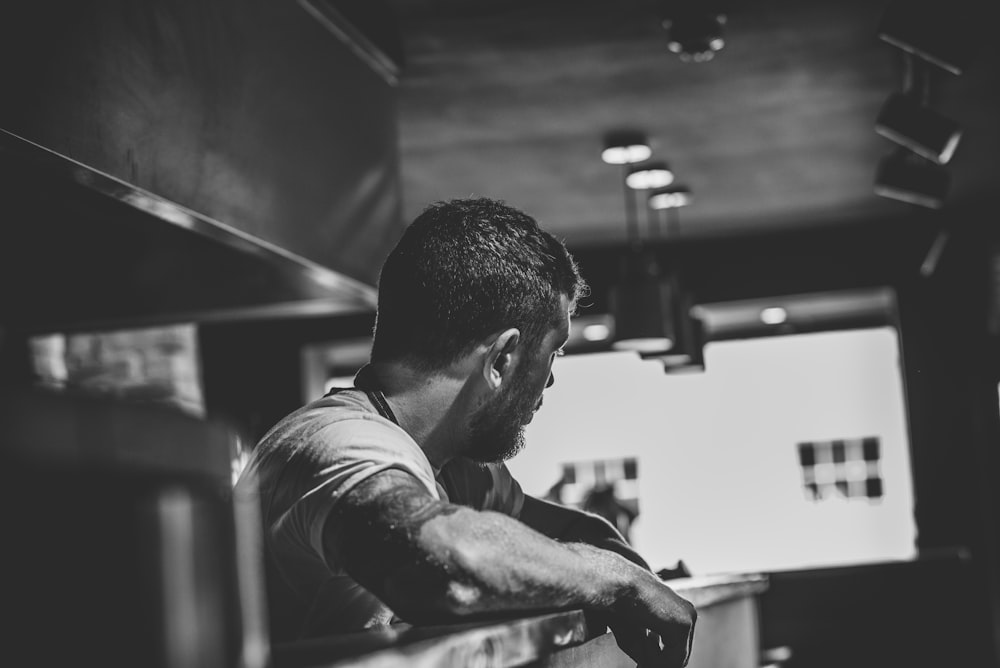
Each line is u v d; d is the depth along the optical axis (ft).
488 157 16.56
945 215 21.61
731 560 26.48
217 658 1.45
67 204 8.95
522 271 4.24
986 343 21.47
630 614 3.77
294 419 4.01
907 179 14.73
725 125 15.64
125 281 10.83
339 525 3.40
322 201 9.87
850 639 14.34
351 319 23.76
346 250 10.39
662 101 14.56
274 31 9.08
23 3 5.98
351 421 3.75
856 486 26.03
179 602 1.39
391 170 11.74
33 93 6.04
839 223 21.89
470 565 3.22
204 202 7.84
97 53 6.66
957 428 21.61
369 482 3.45
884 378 25.98
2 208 9.09
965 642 14.49
